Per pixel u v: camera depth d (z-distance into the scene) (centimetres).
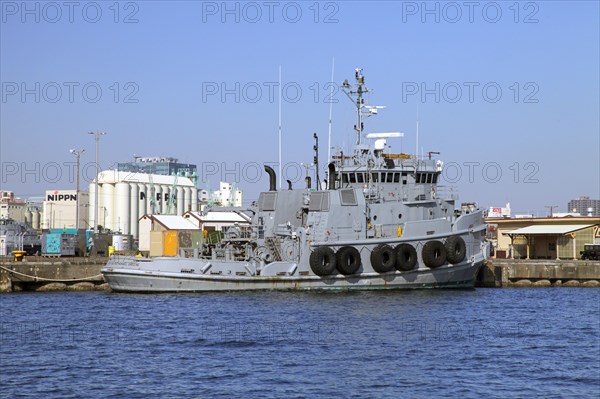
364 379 9550
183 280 17075
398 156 18825
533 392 9112
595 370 10181
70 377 9600
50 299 17212
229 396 8812
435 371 9994
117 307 15375
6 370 9938
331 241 17375
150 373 9800
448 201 18912
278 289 17412
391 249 17638
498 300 17500
